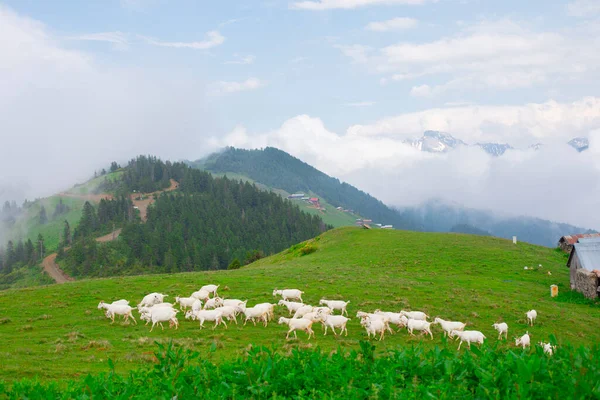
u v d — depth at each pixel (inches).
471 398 398.3
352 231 3708.2
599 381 372.5
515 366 434.3
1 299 1519.4
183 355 540.4
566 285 2188.7
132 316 1256.8
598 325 1497.3
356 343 1080.8
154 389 485.7
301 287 1745.8
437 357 480.4
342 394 420.5
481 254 2780.5
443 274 2325.3
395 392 411.2
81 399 451.8
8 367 803.4
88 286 1744.6
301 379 460.4
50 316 1309.1
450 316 1414.9
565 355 439.8
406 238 3314.5
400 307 1487.5
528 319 1446.9
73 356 917.2
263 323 1256.2
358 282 1855.3
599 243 2101.4
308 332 1124.5
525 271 2453.2
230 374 481.1
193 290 1699.1
